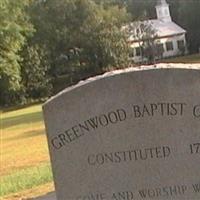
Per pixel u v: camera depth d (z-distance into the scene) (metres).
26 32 29.69
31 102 34.75
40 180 6.86
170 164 3.81
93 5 37.44
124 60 37.72
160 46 45.91
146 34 44.72
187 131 3.76
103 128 3.83
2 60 27.17
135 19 47.88
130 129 3.80
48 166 7.88
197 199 3.82
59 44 36.62
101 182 3.89
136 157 3.83
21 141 13.56
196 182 3.81
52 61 36.22
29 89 35.06
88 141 3.86
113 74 3.77
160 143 3.80
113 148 3.84
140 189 3.87
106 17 37.75
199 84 3.70
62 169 3.91
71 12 36.84
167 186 3.84
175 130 3.77
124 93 3.77
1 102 34.06
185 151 3.79
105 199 3.91
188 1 49.75
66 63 36.66
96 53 37.12
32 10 36.44
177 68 3.71
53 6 36.72
